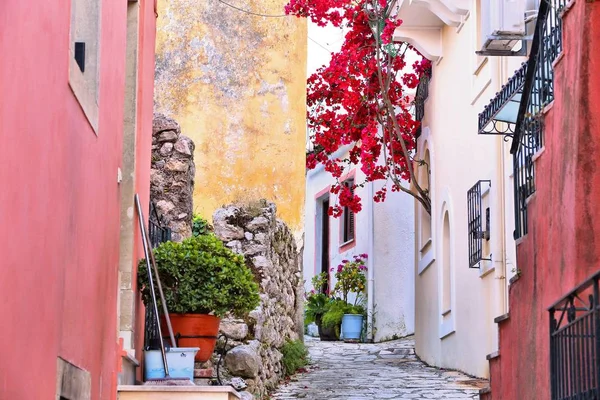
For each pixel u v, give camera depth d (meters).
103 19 7.32
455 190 15.20
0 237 4.77
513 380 8.85
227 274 9.10
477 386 12.98
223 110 16.77
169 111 16.75
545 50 8.37
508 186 12.64
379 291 21.72
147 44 10.02
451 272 15.34
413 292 21.22
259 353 11.84
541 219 8.08
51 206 5.80
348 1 16.06
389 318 21.50
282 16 17.00
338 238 24.67
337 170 17.27
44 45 5.55
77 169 6.52
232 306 9.23
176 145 11.53
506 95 9.81
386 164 17.30
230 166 16.67
